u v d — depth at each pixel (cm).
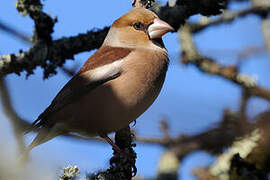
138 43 880
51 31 920
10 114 844
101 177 714
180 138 1116
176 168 1069
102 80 832
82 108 852
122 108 827
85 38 939
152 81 839
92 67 861
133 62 836
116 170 737
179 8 941
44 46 918
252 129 841
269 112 858
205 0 920
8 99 847
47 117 861
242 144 817
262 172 775
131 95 824
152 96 850
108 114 835
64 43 927
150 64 843
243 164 785
